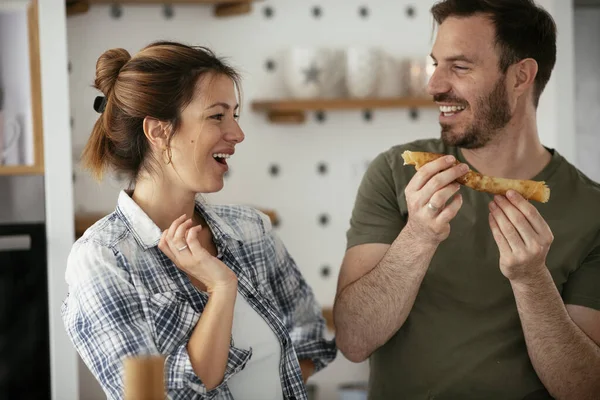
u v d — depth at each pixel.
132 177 1.77
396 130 3.47
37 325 2.78
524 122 1.98
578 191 1.98
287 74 3.17
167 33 3.19
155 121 1.69
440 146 2.07
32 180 2.77
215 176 1.73
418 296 1.95
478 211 1.96
